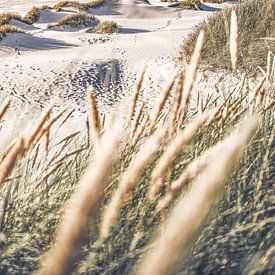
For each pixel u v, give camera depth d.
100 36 20.62
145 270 0.43
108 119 0.94
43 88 10.12
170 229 0.44
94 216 0.45
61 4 30.83
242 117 2.54
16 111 7.54
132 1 30.30
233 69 2.30
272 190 1.88
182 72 1.71
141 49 15.01
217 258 1.54
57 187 2.34
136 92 1.84
